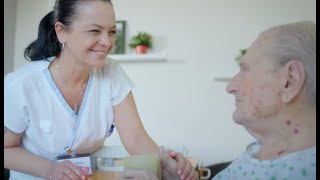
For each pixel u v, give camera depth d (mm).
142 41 2109
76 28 928
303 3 1271
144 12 2080
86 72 1075
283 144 597
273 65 575
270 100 581
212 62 2213
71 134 1091
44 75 1062
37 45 1084
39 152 1090
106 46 937
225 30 2098
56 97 1067
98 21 907
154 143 1112
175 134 1957
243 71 629
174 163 841
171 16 2127
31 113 1028
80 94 1101
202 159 1804
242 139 1520
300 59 553
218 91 2055
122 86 1155
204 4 2113
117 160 1023
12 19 1296
